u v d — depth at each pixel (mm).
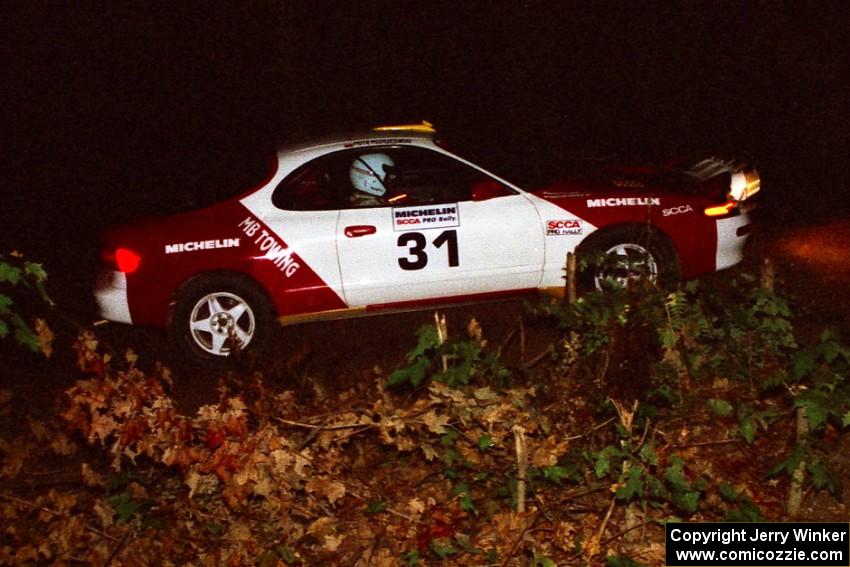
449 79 13492
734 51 13297
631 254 7105
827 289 7914
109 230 7430
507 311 7945
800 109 12219
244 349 7266
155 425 4641
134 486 4980
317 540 4832
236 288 7199
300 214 7191
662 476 4965
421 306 7316
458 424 5125
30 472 5738
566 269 6344
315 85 13484
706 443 5293
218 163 7914
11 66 13703
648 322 5395
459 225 7168
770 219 9953
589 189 7344
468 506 4781
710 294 5977
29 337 4539
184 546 4879
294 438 5250
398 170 7238
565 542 4680
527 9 13625
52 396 7074
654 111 12656
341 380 6539
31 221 11797
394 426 4863
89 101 13656
